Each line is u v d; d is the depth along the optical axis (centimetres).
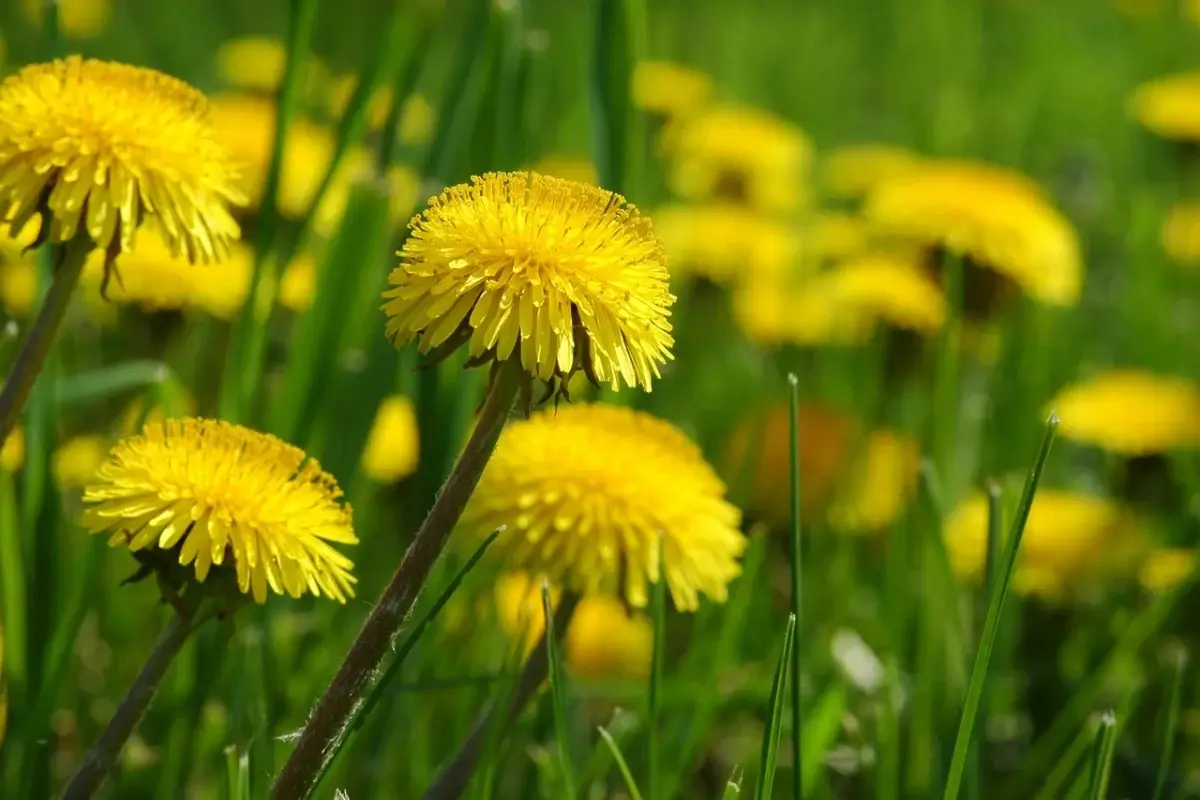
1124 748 82
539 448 72
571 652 83
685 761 76
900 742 81
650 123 155
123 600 84
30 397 76
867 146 203
